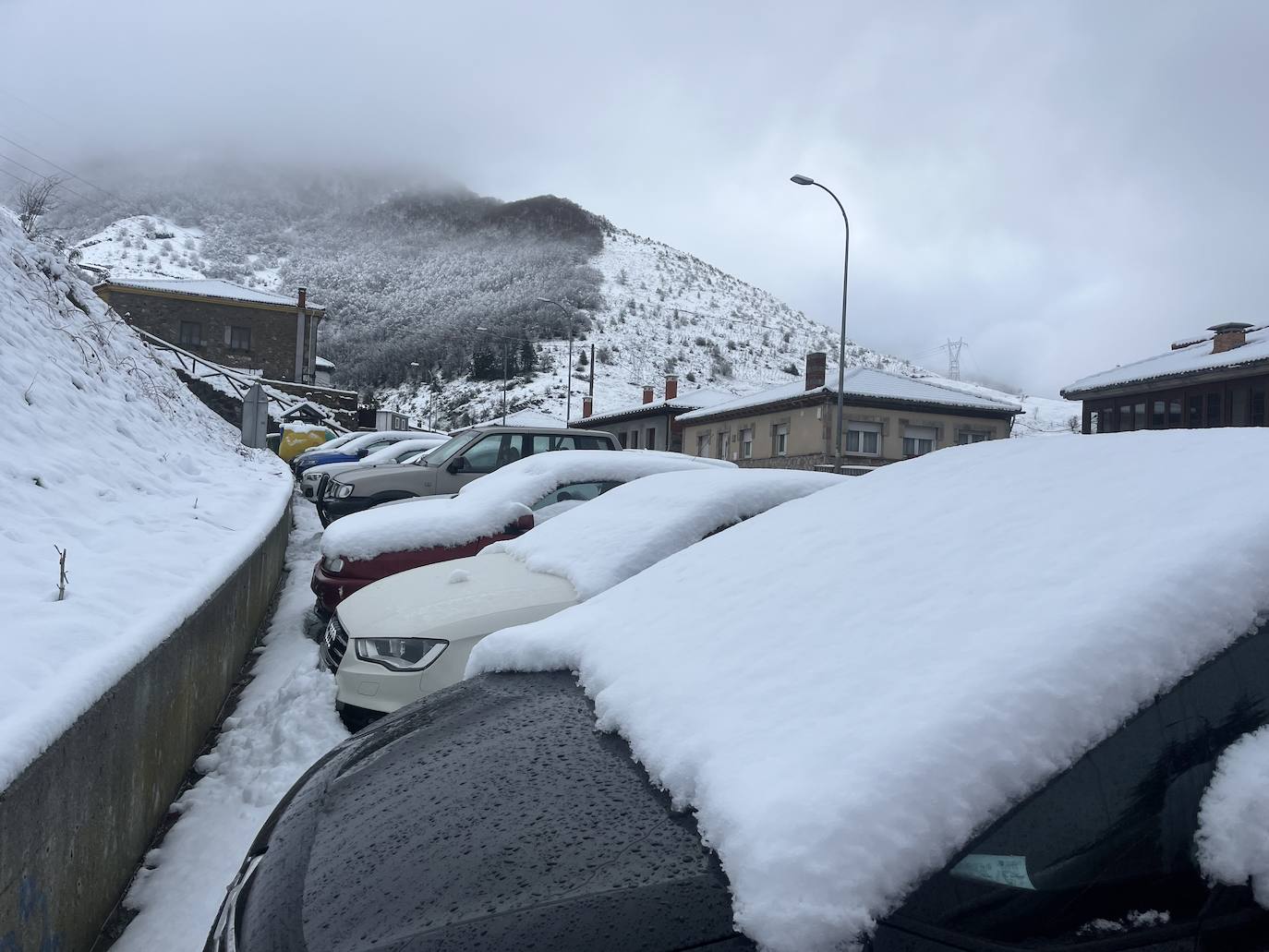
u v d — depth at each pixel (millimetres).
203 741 4262
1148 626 1537
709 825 1496
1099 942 1360
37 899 2160
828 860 1312
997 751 1420
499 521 6180
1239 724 1526
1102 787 1449
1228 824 1427
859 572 2139
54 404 6793
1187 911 1412
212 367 31625
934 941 1297
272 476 11344
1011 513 2135
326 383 55531
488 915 1452
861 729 1530
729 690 1853
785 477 4590
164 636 3369
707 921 1353
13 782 1990
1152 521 1835
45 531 4461
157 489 6562
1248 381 31156
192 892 2977
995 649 1592
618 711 1988
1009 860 1379
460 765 2010
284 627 6617
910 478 2719
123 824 2926
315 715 4117
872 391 40500
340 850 1807
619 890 1446
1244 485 1850
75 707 2428
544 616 3818
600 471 6801
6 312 7691
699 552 2834
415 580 4574
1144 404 35094
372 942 1474
